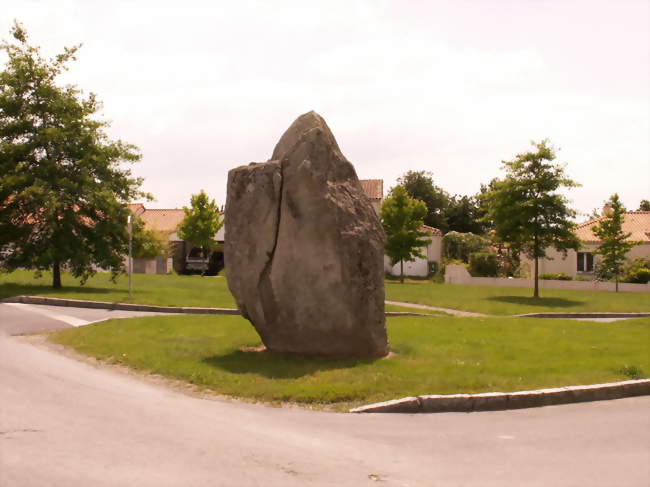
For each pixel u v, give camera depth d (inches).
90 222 892.6
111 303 684.7
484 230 2824.8
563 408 296.7
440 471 199.3
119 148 885.8
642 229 1690.5
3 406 252.2
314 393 298.8
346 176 389.4
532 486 186.9
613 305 954.1
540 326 586.2
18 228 819.4
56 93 840.3
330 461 205.2
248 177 393.1
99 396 282.7
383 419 269.3
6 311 593.9
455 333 518.9
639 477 196.1
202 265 1846.7
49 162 812.0
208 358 373.4
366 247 380.2
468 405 291.7
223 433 233.6
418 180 2908.5
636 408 297.4
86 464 188.4
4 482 169.5
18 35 832.9
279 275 378.6
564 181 1040.8
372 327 381.4
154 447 209.9
